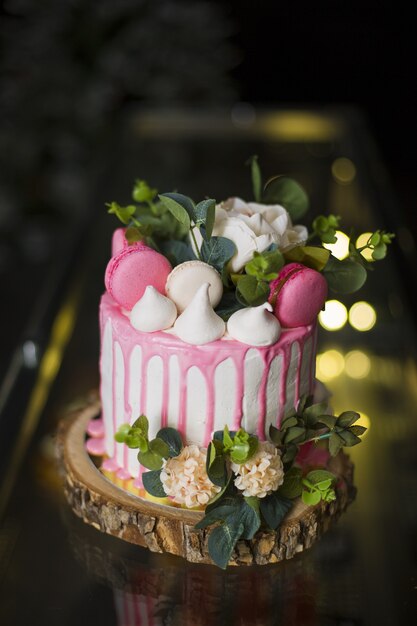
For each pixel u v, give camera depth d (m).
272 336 0.83
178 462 0.83
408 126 2.95
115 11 2.08
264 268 0.82
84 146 2.16
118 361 0.87
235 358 0.83
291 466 0.87
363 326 1.24
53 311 1.18
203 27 2.16
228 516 0.83
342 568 0.87
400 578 0.86
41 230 2.27
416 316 1.20
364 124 1.79
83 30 2.11
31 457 0.98
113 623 0.81
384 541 0.90
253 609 0.82
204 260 0.86
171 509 0.86
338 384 1.13
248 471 0.82
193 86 2.12
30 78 2.09
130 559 0.87
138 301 0.85
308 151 1.64
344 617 0.82
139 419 0.83
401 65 2.95
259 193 0.98
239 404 0.84
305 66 2.97
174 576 0.85
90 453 0.94
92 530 0.90
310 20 2.93
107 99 2.08
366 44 2.94
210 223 0.84
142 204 1.38
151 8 2.14
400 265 1.30
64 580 0.85
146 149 1.60
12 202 2.15
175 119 1.74
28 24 2.15
